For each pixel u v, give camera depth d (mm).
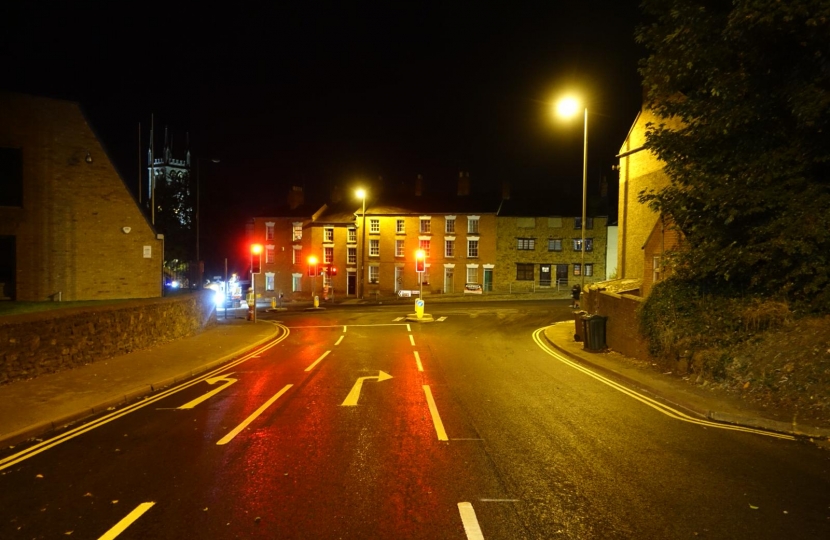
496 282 55906
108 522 5164
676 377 12211
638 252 24797
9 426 8273
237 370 14273
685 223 13211
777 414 8766
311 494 5762
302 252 61188
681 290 13484
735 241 11828
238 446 7504
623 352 16016
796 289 11500
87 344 14016
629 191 25938
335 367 14680
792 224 10609
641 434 8070
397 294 56438
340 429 8336
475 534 4844
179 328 20266
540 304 39438
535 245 55750
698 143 12688
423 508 5395
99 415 9406
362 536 4812
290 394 11094
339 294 59156
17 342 11609
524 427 8445
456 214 56781
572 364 15102
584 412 9453
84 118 20734
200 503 5566
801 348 9961
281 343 20500
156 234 22203
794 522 5113
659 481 6141
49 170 20047
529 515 5242
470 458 6922
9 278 19531
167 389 11711
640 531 4922
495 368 14398
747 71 11578
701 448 7383
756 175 11273
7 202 19438
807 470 6516
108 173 21250
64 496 5809
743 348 11148
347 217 60094
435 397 10703
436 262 57188
